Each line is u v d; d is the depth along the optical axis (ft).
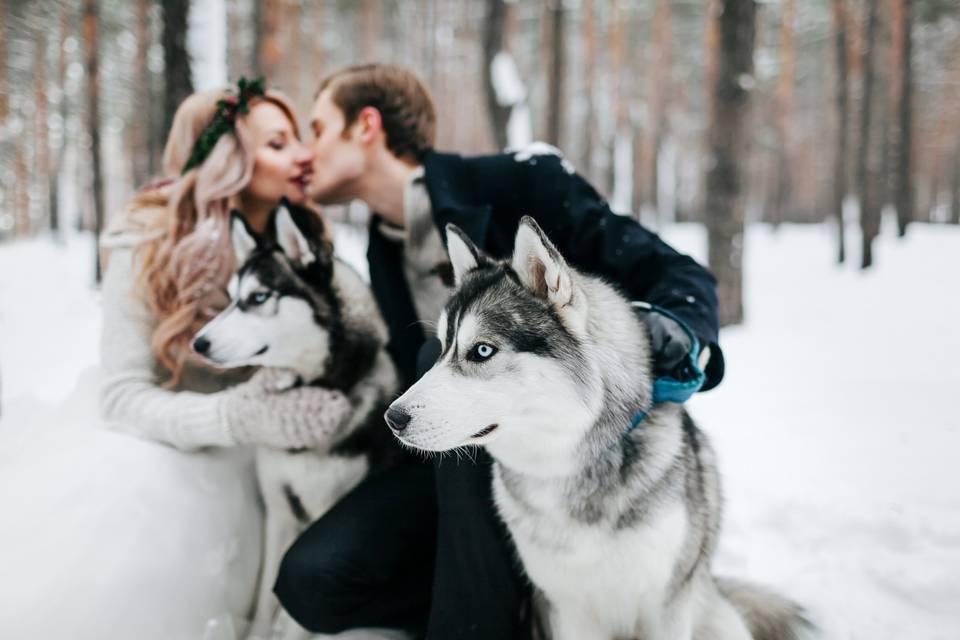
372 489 7.09
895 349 21.40
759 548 8.86
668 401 5.87
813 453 12.16
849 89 51.62
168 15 22.77
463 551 6.26
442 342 5.94
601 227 7.63
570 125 84.33
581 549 5.57
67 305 31.99
